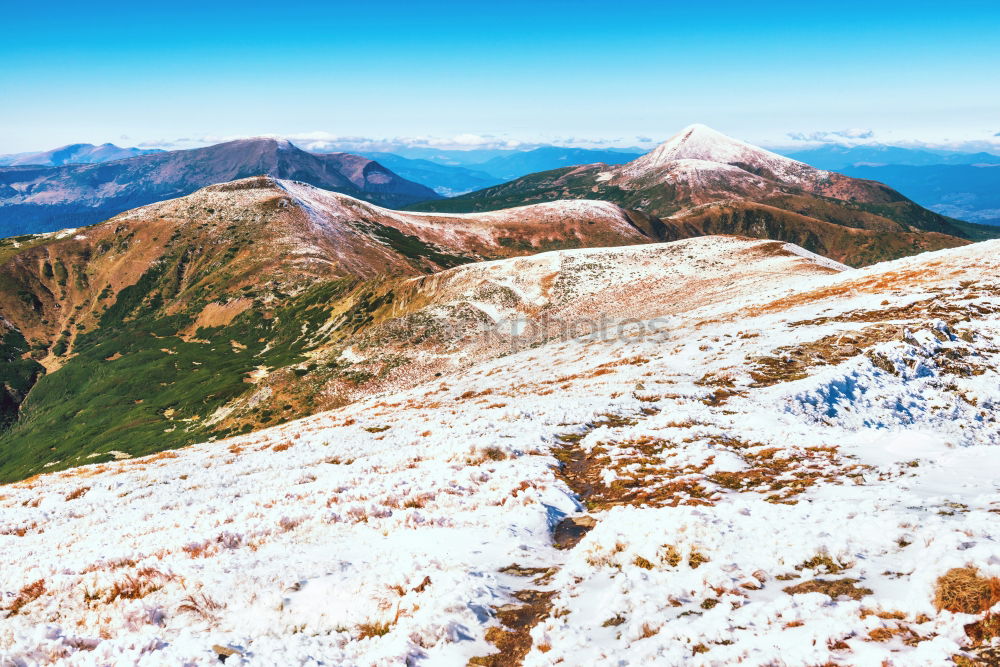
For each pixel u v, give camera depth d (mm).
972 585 6434
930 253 49688
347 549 11859
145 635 8164
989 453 12766
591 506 14523
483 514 13523
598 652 7039
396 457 20672
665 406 24719
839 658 5988
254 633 8484
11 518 20078
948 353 26359
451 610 8531
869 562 8039
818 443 16672
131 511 18609
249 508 15172
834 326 32562
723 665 6258
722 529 9953
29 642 8148
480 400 37312
